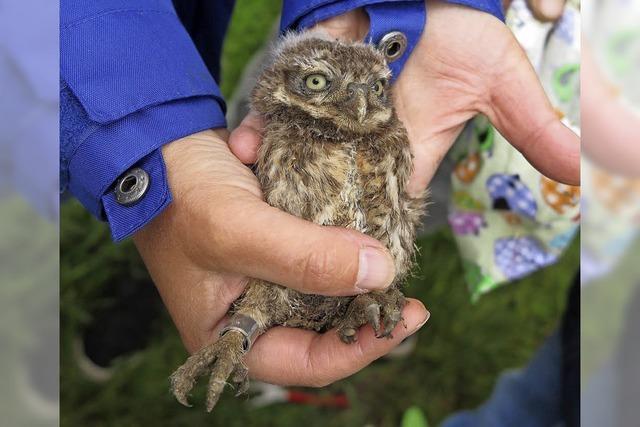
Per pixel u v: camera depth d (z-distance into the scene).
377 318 0.33
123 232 0.33
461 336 0.75
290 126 0.36
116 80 0.34
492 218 0.52
